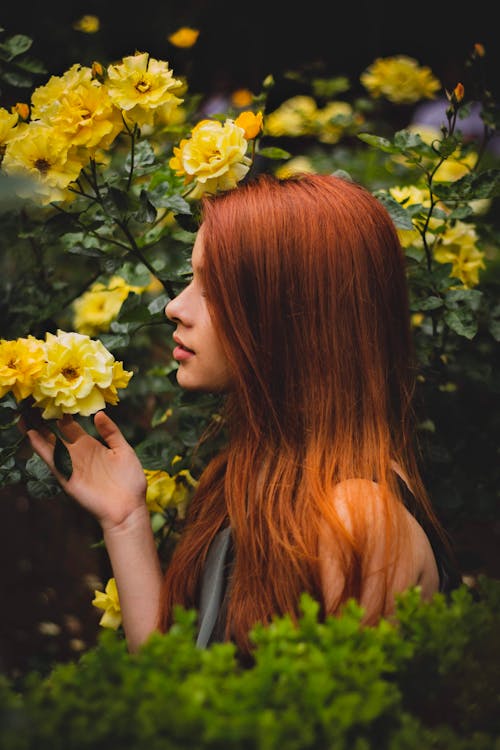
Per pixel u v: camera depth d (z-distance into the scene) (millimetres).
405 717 1216
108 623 1878
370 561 1457
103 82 1880
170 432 2586
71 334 1643
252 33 5336
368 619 1451
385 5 6039
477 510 2309
